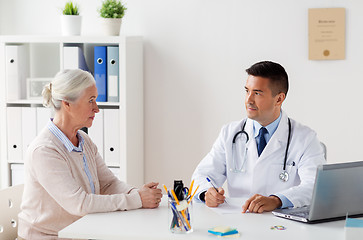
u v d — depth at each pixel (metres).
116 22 3.85
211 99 4.09
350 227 1.90
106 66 3.81
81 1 4.17
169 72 4.12
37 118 3.88
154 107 4.16
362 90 3.91
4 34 4.31
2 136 3.95
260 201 2.34
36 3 4.24
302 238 1.97
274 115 2.70
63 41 3.80
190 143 4.14
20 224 2.52
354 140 3.95
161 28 4.09
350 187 2.13
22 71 4.00
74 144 2.57
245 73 4.02
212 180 2.77
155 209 2.39
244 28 3.99
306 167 2.63
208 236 2.00
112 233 2.04
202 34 4.05
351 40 3.89
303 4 3.91
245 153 2.74
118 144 3.82
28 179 2.46
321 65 3.93
